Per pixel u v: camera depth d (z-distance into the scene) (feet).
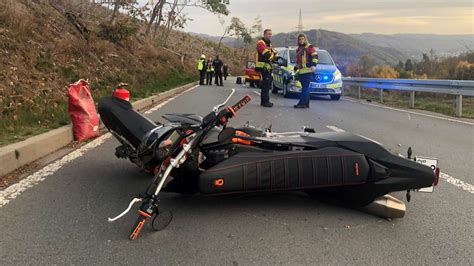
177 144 13.12
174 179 14.19
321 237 12.82
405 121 37.01
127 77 57.82
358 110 45.27
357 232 13.21
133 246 12.03
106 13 70.13
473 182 18.44
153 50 88.99
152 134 14.83
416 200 16.20
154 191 12.31
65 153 22.26
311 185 13.84
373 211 14.47
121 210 14.57
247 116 37.70
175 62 107.55
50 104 31.89
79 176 18.26
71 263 11.04
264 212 14.61
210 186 13.16
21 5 47.21
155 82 69.36
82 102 25.36
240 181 13.34
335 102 55.26
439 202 15.99
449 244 12.53
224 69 125.29
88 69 49.57
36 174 18.42
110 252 11.67
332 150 14.21
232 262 11.27
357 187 14.24
